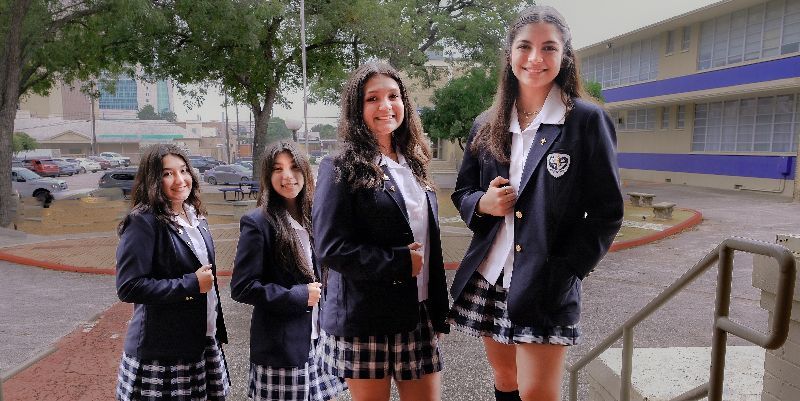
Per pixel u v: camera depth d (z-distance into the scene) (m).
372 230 2.03
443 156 40.81
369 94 2.05
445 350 5.12
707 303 6.68
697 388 1.93
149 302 2.41
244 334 5.81
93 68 20.22
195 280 2.50
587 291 7.39
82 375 4.69
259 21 18.03
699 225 13.41
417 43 24.20
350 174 1.98
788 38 18.88
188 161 2.68
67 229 14.17
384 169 2.08
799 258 2.07
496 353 2.46
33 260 9.77
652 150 27.64
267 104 23.20
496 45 24.75
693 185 24.56
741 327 1.48
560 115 2.01
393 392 4.26
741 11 20.89
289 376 2.74
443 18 24.42
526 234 2.01
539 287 1.96
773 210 15.88
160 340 2.50
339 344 2.16
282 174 2.77
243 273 2.69
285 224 2.78
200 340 2.59
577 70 2.06
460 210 2.34
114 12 15.49
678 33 24.31
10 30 14.02
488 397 4.16
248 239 2.72
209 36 18.28
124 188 22.44
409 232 2.05
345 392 4.33
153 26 16.86
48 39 15.62
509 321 2.16
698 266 1.77
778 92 19.94
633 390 2.86
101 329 6.04
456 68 27.98
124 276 2.42
